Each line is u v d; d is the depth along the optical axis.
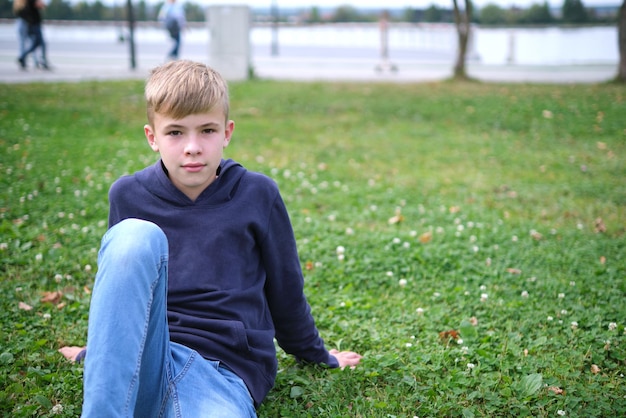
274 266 2.66
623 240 5.46
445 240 5.32
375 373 3.13
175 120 2.36
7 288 4.07
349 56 25.95
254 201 2.55
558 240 5.48
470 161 8.70
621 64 16.12
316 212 6.14
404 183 7.44
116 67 18.77
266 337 2.55
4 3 32.41
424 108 12.73
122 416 1.91
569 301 4.14
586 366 3.33
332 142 9.70
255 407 2.49
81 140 8.73
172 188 2.50
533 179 7.79
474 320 3.86
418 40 30.83
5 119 9.84
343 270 4.61
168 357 2.20
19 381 3.00
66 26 33.56
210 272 2.45
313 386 3.00
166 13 18.94
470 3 16.91
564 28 33.12
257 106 12.72
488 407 2.90
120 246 2.02
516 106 12.68
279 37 36.12
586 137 10.38
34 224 5.34
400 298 4.23
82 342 3.48
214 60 17.44
